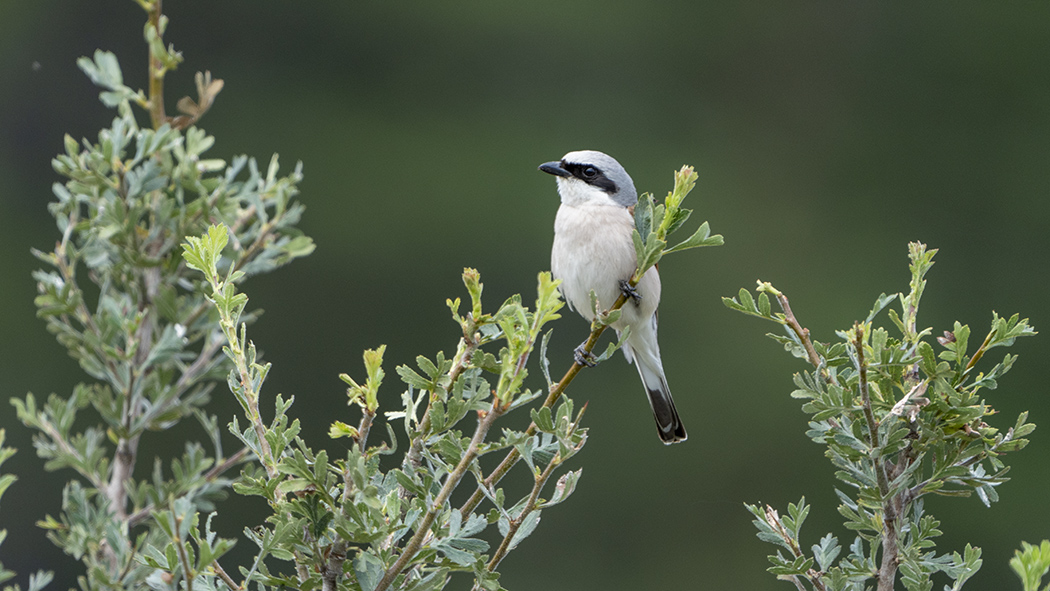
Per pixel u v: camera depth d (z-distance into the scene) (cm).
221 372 599
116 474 570
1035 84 2070
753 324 1859
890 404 440
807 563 423
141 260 598
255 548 1212
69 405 568
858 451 426
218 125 1908
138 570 446
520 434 362
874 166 2067
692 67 2084
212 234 392
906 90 2111
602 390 1655
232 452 1294
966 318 1970
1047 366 1858
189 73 1908
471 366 384
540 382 1622
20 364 1552
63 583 1234
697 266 1923
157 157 615
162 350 567
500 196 1900
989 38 2089
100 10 1833
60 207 629
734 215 1992
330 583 364
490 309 1833
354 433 374
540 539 1578
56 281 597
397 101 1973
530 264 1867
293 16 1947
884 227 2041
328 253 1802
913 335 464
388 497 361
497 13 1998
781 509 1670
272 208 753
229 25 1947
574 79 2053
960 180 2055
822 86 2114
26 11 1794
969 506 1628
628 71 2070
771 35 2114
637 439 1650
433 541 362
